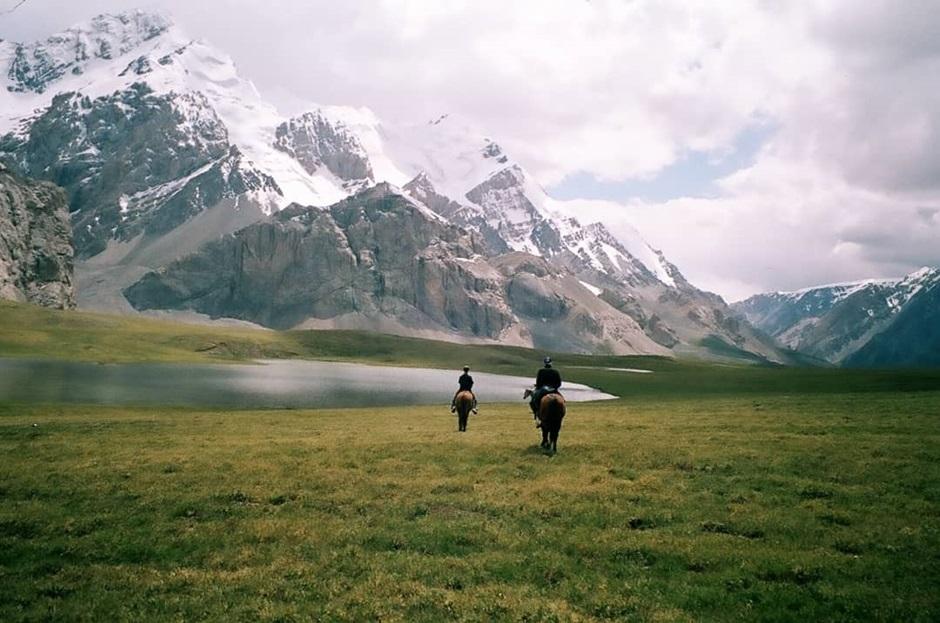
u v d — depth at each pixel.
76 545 20.22
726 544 19.42
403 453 33.59
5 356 175.00
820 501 23.56
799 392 100.25
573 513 22.55
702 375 189.38
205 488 26.06
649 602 15.75
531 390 36.50
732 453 31.70
